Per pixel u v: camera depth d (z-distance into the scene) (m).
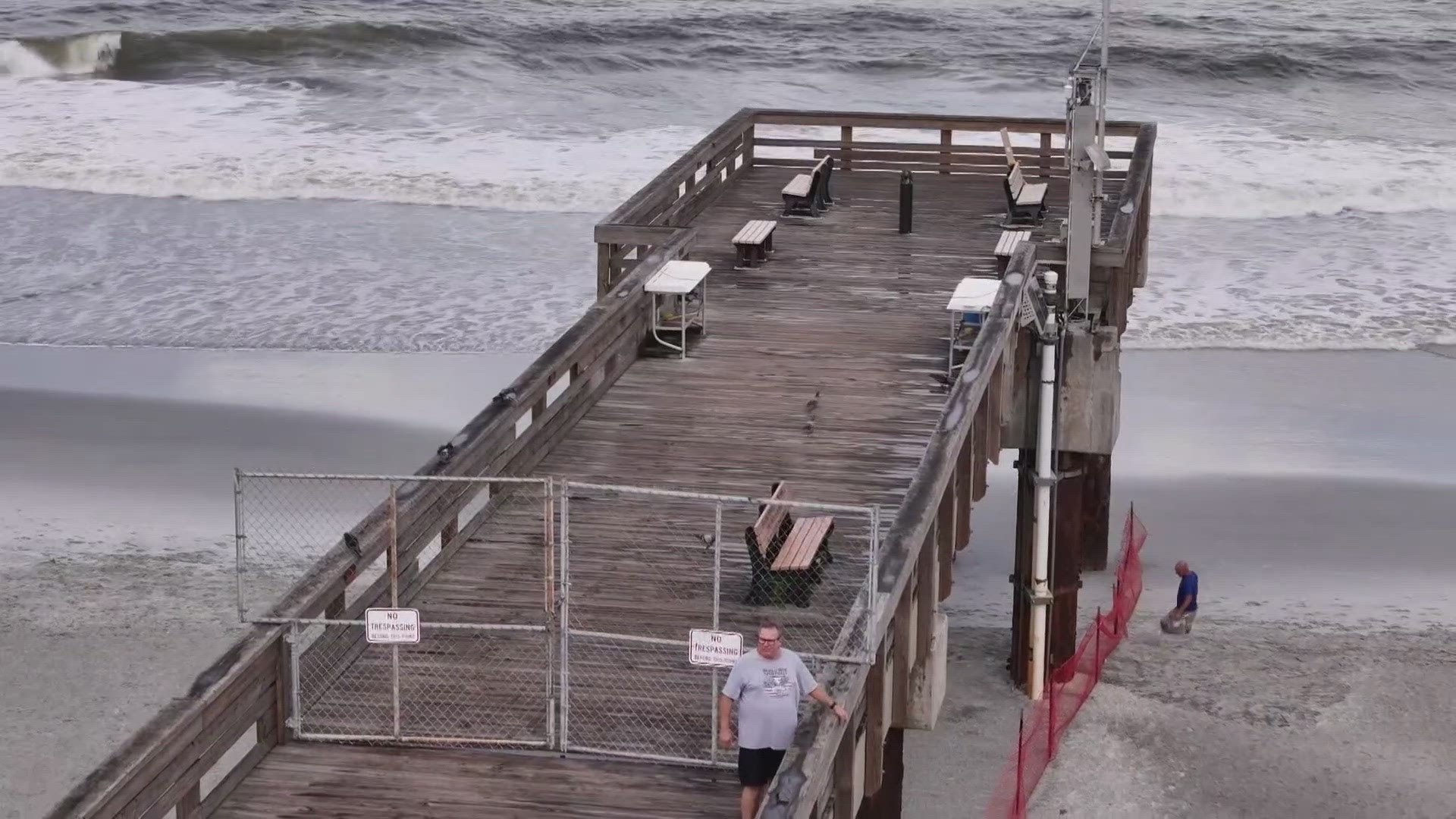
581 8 76.38
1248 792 22.03
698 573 16.47
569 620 15.33
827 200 30.12
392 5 78.06
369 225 47.78
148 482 31.25
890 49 69.88
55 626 25.67
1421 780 22.31
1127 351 38.97
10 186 51.50
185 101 61.44
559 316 40.03
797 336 23.09
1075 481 23.78
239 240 46.47
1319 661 25.48
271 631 13.48
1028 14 75.12
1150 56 66.62
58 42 66.25
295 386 35.94
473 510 27.23
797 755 11.97
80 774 21.80
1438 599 27.58
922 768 22.50
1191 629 26.48
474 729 13.92
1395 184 50.78
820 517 17.02
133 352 38.16
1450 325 40.44
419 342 38.47
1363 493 31.66
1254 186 50.53
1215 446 33.84
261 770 13.43
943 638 17.25
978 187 31.67
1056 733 23.27
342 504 30.05
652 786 13.26
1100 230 23.97
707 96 63.53
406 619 13.66
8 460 32.28
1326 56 66.75
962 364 21.83
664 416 20.28
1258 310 41.47
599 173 52.09
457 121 58.62
